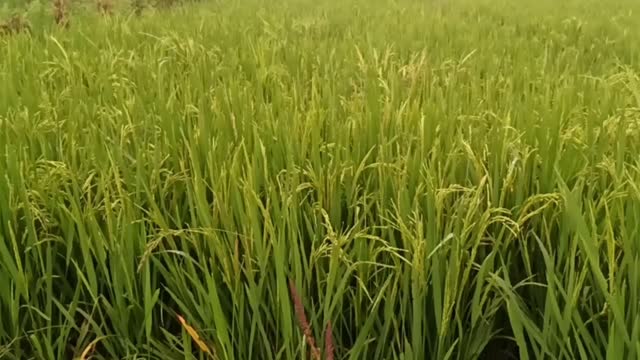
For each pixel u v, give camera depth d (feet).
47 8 26.04
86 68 13.07
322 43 16.44
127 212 6.56
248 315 6.36
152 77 12.21
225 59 14.06
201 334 6.23
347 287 6.27
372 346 6.40
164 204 7.22
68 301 7.06
